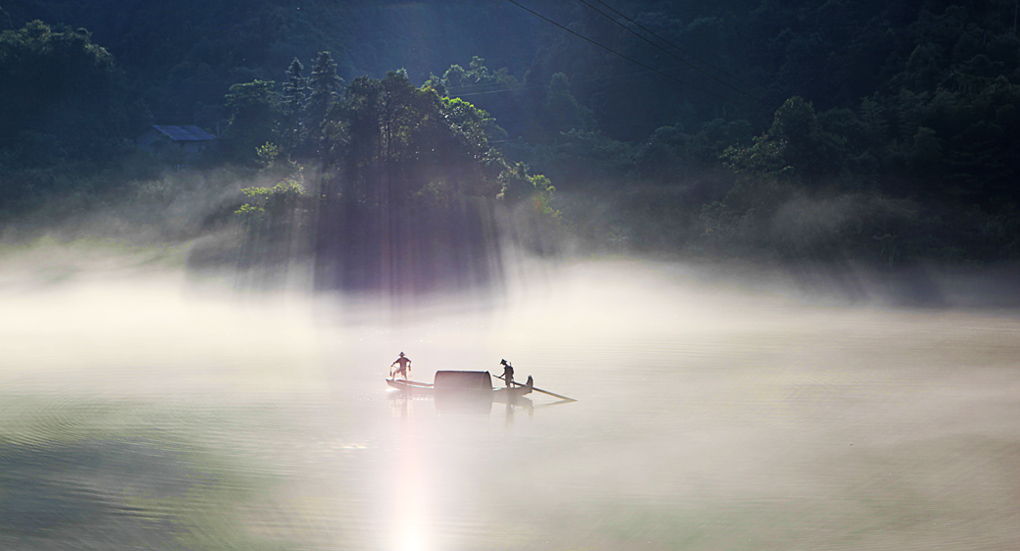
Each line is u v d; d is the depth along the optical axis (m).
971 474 17.33
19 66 166.38
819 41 179.12
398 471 17.47
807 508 15.18
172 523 14.27
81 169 150.25
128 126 176.12
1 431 20.91
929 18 167.25
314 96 153.00
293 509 15.02
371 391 27.52
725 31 196.62
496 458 18.59
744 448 19.48
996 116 113.25
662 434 20.98
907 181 114.62
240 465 17.86
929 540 13.46
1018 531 13.87
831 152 108.44
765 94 178.25
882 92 158.88
